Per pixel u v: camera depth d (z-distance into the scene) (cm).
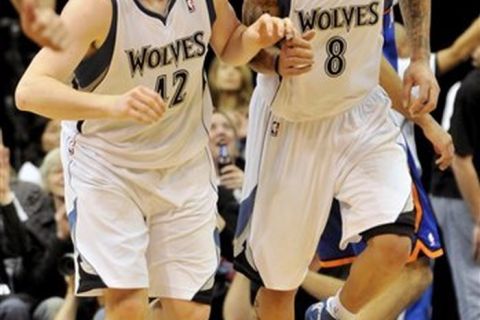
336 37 1683
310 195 1752
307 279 2112
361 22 1681
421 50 1747
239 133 2703
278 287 1802
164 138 1614
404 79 1744
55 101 1508
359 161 1712
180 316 1650
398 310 1989
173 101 1600
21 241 2300
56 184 2334
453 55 2634
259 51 1706
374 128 1723
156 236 1647
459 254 2528
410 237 1689
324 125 1731
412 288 1994
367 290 1723
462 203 2520
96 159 1609
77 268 1609
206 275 1652
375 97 1741
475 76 2452
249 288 2173
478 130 2453
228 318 2180
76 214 1609
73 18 1520
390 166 1706
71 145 1631
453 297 2928
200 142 1647
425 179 2978
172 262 1645
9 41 3516
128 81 1575
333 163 1731
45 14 1090
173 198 1630
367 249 1703
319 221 1762
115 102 1479
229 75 2777
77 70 1580
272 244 1783
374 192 1695
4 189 2273
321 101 1712
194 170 1650
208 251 1653
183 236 1639
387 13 1914
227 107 2780
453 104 2509
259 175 1783
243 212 1816
